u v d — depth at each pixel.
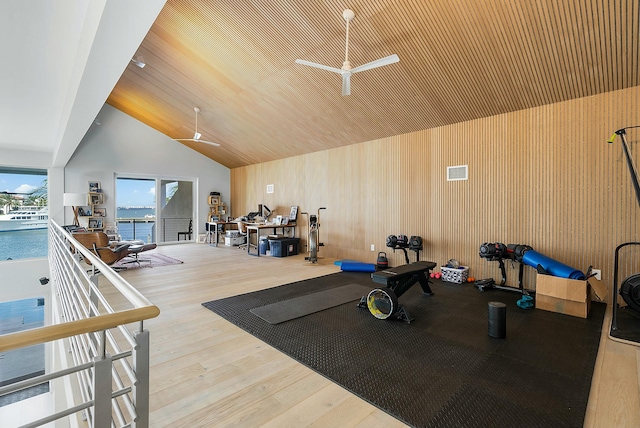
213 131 7.92
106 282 4.68
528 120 4.36
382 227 6.12
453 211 5.13
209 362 2.40
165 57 5.38
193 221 9.80
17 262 6.78
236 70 5.22
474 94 4.36
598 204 3.83
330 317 3.35
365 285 4.66
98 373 0.90
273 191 8.67
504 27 3.34
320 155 7.34
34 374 6.39
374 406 1.90
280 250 7.08
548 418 1.77
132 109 7.91
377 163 6.20
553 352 2.56
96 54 2.46
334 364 2.37
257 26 4.13
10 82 3.71
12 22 2.56
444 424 1.72
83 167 7.62
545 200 4.22
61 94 4.14
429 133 5.43
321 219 7.30
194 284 4.65
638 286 3.14
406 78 4.40
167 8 4.19
